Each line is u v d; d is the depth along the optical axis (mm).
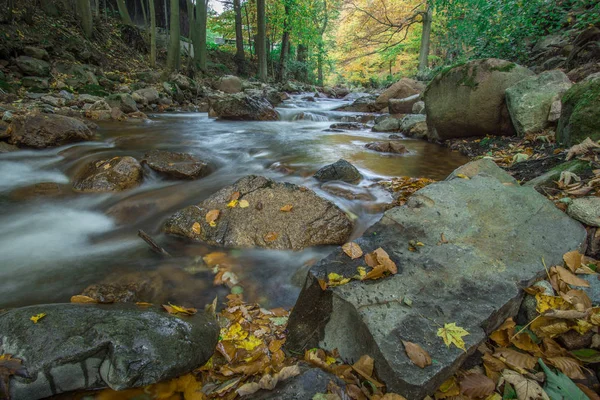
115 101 8984
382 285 1913
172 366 1593
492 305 1801
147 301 2475
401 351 1553
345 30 29922
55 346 1525
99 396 1584
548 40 9109
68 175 4898
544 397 1478
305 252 3137
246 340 2035
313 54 30984
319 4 28609
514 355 1688
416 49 25422
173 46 13180
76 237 3408
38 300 2436
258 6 18875
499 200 2652
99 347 1549
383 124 9062
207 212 3416
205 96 13250
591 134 3875
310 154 6316
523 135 5590
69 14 12000
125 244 3268
